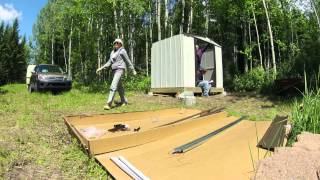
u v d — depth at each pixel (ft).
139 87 66.23
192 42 53.67
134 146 22.00
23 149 20.52
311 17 89.97
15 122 27.04
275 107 41.09
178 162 19.30
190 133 25.14
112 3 92.68
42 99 43.45
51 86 61.16
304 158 14.88
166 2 93.09
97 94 53.62
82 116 27.63
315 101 21.08
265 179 14.16
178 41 53.36
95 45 117.70
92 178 17.90
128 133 23.08
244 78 78.13
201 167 18.42
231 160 18.98
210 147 21.52
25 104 37.83
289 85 54.13
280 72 73.92
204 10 101.14
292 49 90.79
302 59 68.80
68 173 18.30
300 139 17.94
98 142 20.45
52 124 27.55
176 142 22.94
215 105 43.88
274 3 94.94
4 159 18.39
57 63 194.18
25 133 23.65
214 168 18.13
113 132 24.98
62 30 148.97
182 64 52.39
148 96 53.67
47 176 17.61
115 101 43.11
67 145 22.58
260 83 72.79
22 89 81.56
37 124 26.99
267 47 109.09
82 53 133.39
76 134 22.33
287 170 14.28
